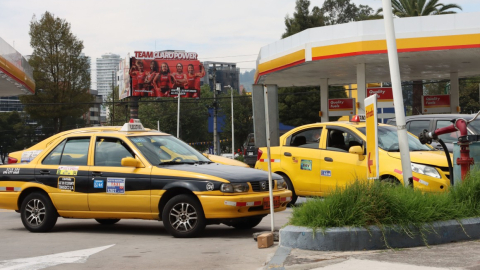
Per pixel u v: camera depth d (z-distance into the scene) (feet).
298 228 22.15
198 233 28.45
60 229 33.73
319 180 38.86
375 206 22.06
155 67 219.41
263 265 21.12
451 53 77.71
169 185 28.81
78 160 31.68
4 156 327.88
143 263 22.49
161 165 29.96
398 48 75.31
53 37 205.26
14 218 41.22
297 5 172.35
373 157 26.03
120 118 267.18
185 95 221.66
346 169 37.40
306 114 171.53
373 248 21.63
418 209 22.72
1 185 33.35
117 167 30.55
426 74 105.60
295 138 41.22
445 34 73.46
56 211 32.12
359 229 21.62
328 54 79.71
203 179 28.19
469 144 27.20
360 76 86.38
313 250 21.63
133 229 33.22
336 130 39.11
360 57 79.36
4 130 324.60
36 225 32.32
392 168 34.32
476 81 191.21
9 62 97.25
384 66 90.84
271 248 24.73
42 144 42.04
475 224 23.49
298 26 170.09
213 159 44.83
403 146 28.94
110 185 30.25
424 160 33.53
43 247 27.17
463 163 26.48
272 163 41.70
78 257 24.06
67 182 31.42
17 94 128.16
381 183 23.41
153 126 251.19
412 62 87.92
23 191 32.81
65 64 204.74
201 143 256.52
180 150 32.32
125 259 23.40
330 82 115.96
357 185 23.08
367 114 27.07
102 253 24.97
